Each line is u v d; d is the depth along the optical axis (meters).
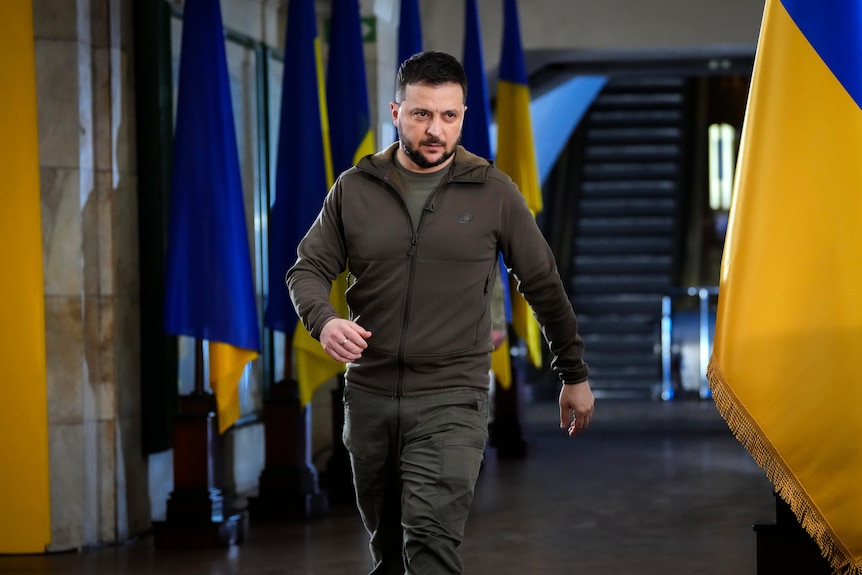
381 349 6.52
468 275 6.52
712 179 31.80
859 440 6.66
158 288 12.78
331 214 6.72
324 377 13.14
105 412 12.27
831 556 6.68
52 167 11.84
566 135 27.91
